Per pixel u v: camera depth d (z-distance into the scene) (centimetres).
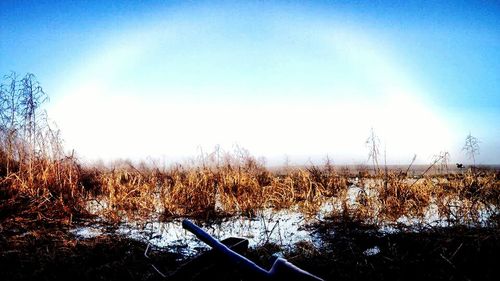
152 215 677
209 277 305
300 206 775
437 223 568
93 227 572
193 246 487
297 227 589
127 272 383
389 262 409
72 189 718
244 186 877
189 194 777
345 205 658
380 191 798
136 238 512
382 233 532
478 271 380
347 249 459
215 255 323
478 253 421
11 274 362
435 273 379
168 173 1095
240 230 573
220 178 919
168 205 707
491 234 475
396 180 822
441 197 798
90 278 366
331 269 398
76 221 606
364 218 614
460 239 472
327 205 791
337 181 1020
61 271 377
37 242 467
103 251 440
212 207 715
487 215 634
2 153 791
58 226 563
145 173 1081
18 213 583
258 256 437
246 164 1043
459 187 880
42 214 599
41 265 384
